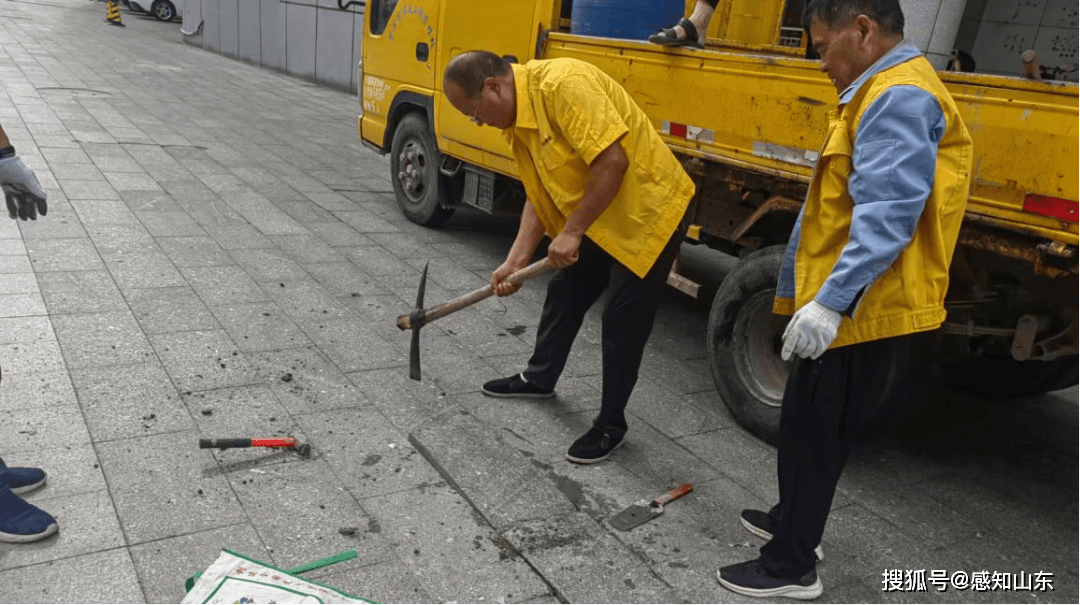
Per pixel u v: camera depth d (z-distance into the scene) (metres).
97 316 4.12
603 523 2.91
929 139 2.07
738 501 3.14
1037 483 3.54
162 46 19.67
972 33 4.14
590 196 2.89
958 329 3.25
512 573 2.60
